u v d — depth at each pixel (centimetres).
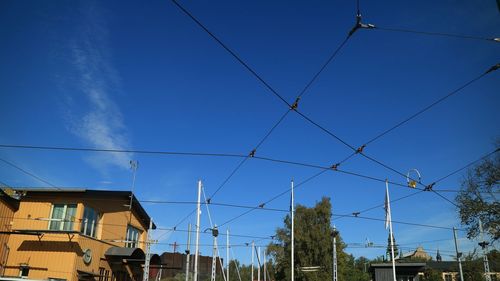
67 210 3297
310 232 6406
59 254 3136
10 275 3095
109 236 3697
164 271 8219
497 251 4175
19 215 3281
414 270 5306
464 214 3594
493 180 3528
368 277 7962
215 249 3738
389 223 3359
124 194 3522
